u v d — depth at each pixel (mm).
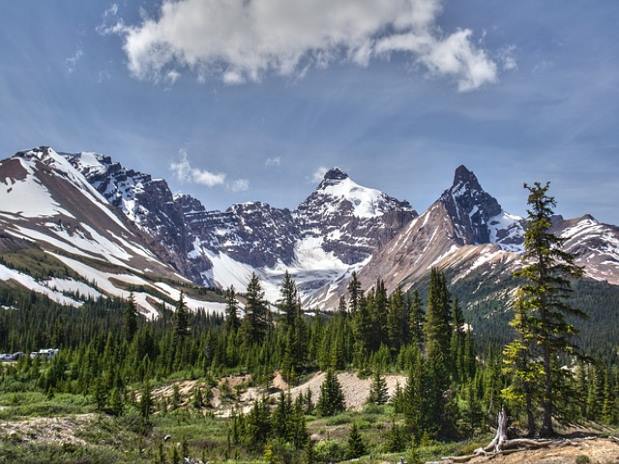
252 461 50281
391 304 107875
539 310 36406
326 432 60656
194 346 117000
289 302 121062
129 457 42469
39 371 104562
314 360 104188
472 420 58188
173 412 77062
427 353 93375
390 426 60406
